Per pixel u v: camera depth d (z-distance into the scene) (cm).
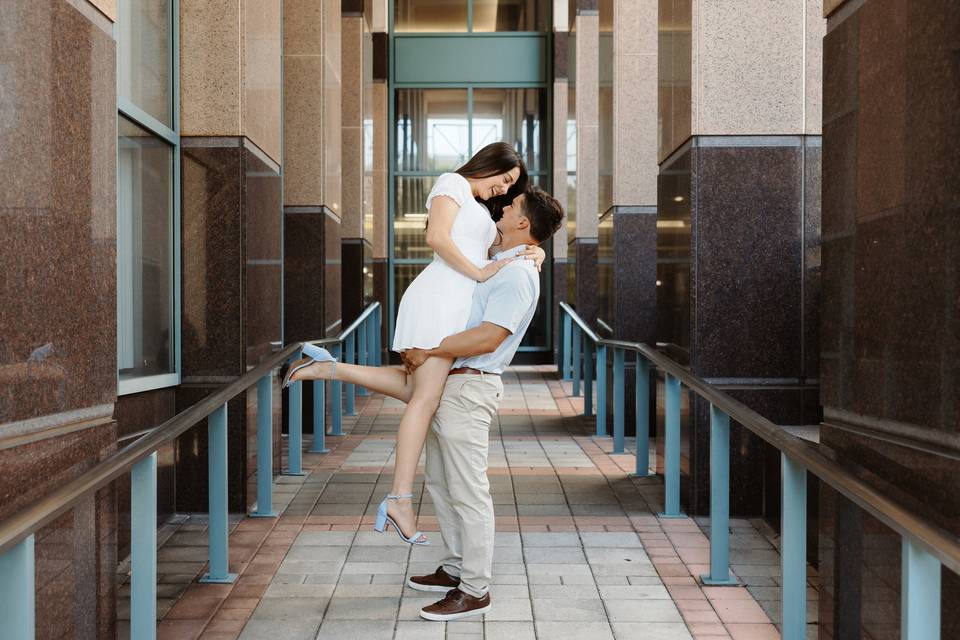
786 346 512
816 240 511
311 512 517
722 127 511
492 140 1558
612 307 862
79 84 256
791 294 511
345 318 1165
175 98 507
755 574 406
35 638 222
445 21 1559
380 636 332
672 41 559
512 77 1549
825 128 294
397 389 375
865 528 256
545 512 517
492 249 375
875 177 256
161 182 493
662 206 593
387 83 1537
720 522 391
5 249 214
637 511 520
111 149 282
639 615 355
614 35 848
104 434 271
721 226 512
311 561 423
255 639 329
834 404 289
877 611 248
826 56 292
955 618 216
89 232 264
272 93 590
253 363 530
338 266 920
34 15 228
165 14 501
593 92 1189
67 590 244
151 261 477
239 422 512
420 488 579
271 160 585
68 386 250
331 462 673
